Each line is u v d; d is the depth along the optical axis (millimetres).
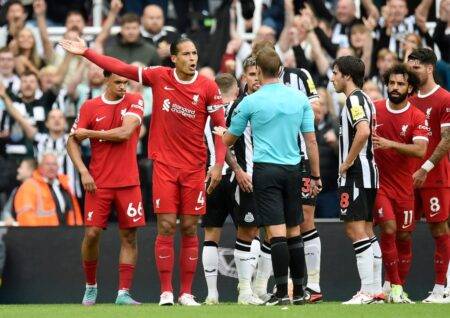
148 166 49438
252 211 39031
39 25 54750
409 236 39594
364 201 37062
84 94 52875
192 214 38156
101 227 39562
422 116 38625
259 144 34938
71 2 58531
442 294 40719
